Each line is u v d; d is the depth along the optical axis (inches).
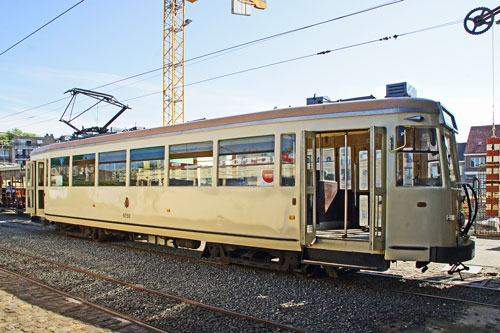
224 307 212.7
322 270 286.0
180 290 245.4
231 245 305.9
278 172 269.0
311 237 257.8
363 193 285.9
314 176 262.2
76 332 173.9
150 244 427.2
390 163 238.7
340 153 296.7
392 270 293.7
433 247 231.9
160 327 185.2
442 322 187.6
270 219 271.1
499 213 519.5
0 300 221.0
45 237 471.5
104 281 267.3
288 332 177.8
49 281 269.4
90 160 423.8
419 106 239.1
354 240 242.5
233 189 291.4
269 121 275.7
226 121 300.2
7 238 463.8
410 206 235.1
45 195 493.7
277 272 289.4
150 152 357.4
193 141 320.2
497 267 304.2
